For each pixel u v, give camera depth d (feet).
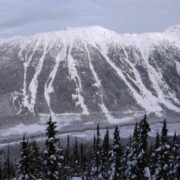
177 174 190.49
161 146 170.91
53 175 137.08
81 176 377.09
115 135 203.31
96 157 245.04
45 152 137.80
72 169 395.34
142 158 161.89
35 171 151.33
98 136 251.39
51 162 136.77
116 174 199.93
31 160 147.54
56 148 138.21
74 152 438.40
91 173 305.12
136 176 161.99
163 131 171.73
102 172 220.84
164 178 169.99
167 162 170.19
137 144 169.37
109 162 217.77
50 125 139.44
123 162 203.72
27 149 146.72
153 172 192.24
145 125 163.73
